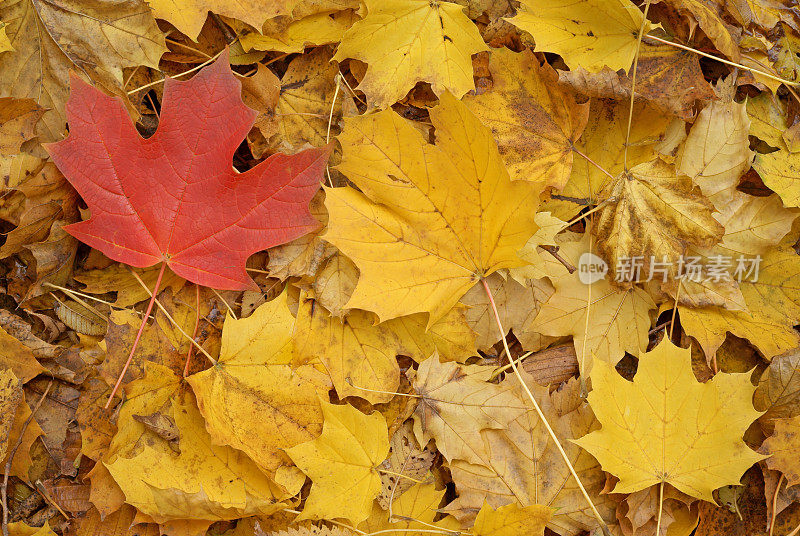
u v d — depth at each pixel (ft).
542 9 3.16
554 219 3.16
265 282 3.16
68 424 3.10
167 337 3.08
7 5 3.03
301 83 3.21
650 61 3.19
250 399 3.05
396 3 3.12
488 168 3.01
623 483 3.08
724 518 3.17
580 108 3.17
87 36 3.06
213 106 2.98
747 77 3.23
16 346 3.04
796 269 3.22
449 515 3.13
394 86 3.14
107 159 2.99
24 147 3.05
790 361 3.16
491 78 3.22
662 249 3.15
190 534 3.04
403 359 3.19
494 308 3.11
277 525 3.11
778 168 3.23
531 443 3.13
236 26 3.16
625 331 3.20
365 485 3.06
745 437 3.20
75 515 3.07
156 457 3.03
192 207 3.02
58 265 3.09
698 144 3.22
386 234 3.06
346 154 3.02
